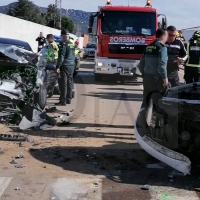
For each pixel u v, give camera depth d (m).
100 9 15.03
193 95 6.13
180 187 5.16
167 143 5.46
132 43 14.99
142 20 14.97
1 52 8.12
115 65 15.18
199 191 5.04
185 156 5.20
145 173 5.64
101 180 5.35
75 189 5.03
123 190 5.03
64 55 10.27
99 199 4.75
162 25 15.12
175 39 8.38
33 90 8.28
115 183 5.25
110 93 13.42
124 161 6.14
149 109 6.21
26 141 7.03
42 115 8.21
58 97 11.69
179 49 8.41
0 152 6.31
